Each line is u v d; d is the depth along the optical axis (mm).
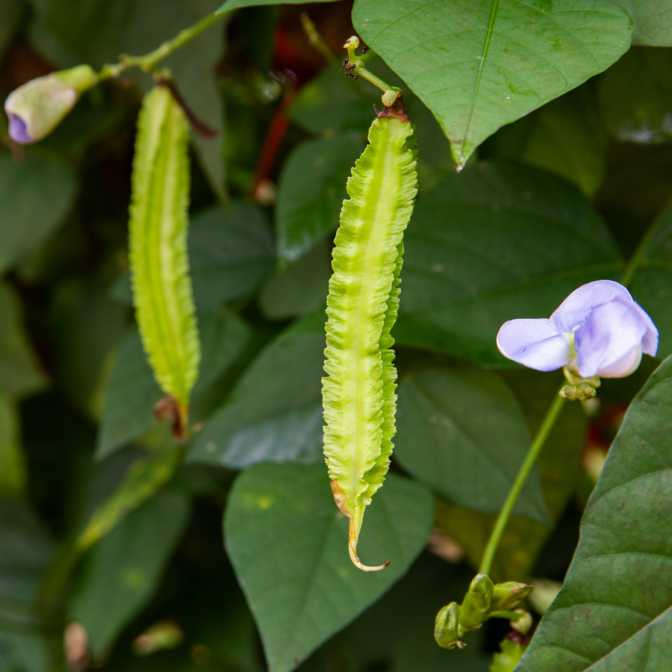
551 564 823
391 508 689
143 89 792
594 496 595
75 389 1023
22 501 1046
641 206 796
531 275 700
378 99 757
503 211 708
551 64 582
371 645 856
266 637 665
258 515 690
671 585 591
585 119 749
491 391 705
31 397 1051
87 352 1011
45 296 1042
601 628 592
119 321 995
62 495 1055
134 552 902
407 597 852
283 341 721
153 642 1061
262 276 812
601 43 587
